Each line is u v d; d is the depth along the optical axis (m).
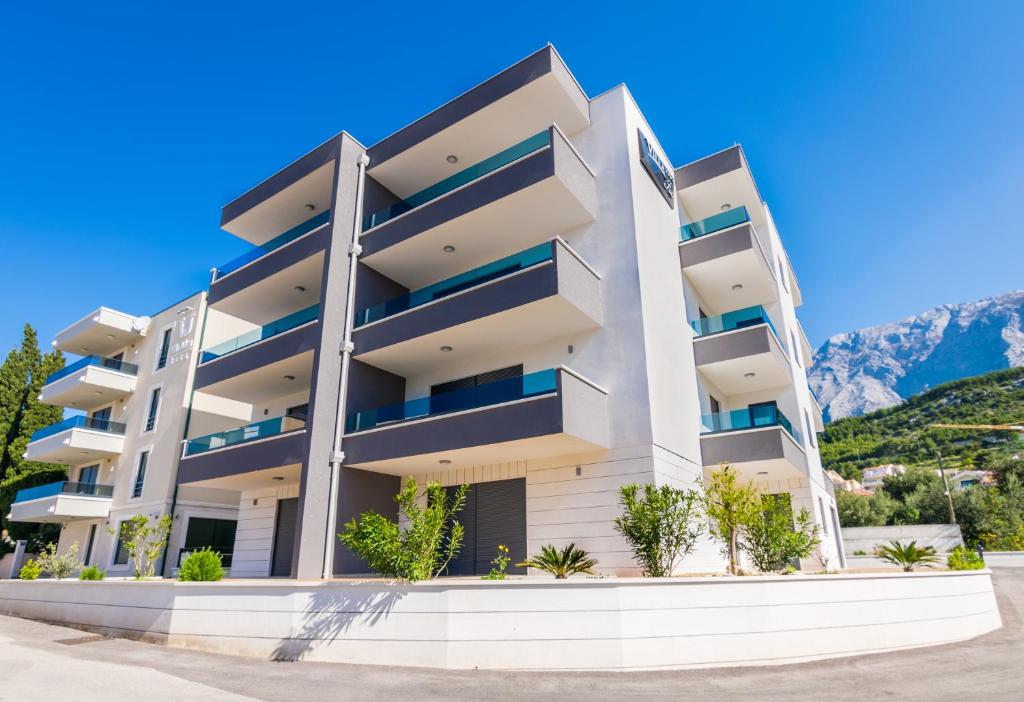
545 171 13.59
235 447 16.12
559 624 8.20
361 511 14.55
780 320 19.67
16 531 27.61
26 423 30.19
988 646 10.10
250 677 7.68
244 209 19.19
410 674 7.86
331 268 15.77
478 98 15.32
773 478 16.56
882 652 9.42
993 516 40.19
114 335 25.23
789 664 8.47
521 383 12.59
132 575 20.48
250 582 10.04
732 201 18.89
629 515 10.93
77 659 8.91
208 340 22.67
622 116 15.29
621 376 13.21
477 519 14.29
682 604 8.44
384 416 14.53
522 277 13.22
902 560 12.24
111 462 24.03
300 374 17.23
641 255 14.13
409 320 14.77
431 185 17.75
